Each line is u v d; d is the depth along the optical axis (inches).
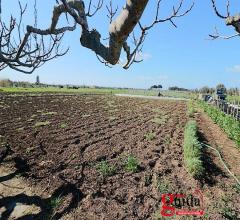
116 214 238.4
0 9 115.9
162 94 2593.5
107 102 1382.9
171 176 326.6
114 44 101.7
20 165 343.0
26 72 131.5
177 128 670.5
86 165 347.6
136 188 288.8
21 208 248.5
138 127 655.8
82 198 264.5
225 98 1354.6
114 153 402.3
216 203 264.4
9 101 1099.9
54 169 330.6
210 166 377.7
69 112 865.5
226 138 583.8
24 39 117.2
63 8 112.3
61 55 143.1
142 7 90.7
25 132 516.1
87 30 110.3
